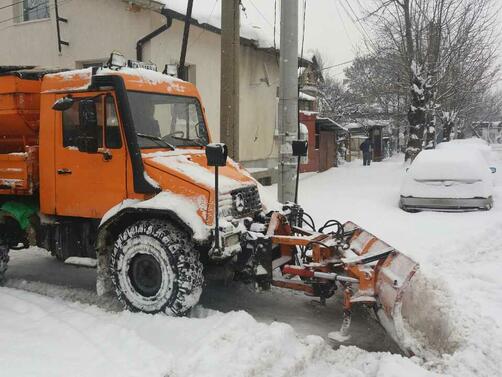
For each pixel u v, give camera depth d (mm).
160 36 12477
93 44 13125
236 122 9539
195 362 3861
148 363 3994
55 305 5453
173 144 5953
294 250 5805
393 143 54688
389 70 23672
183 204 5039
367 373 4074
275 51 16344
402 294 4270
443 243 8141
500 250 8062
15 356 4113
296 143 6723
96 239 5461
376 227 9383
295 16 8883
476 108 41594
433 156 11336
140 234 5184
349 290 4832
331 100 46250
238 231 5156
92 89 5504
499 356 4098
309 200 12477
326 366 4219
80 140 5543
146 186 5227
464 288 6117
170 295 5027
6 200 6535
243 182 5699
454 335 4363
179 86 6227
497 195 12609
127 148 5336
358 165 28625
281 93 9055
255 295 6129
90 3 13008
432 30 20875
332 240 5312
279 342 4242
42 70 6504
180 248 5043
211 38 14219
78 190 5688
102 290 5566
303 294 6176
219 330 4418
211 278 5484
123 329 4699
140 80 5656
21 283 6512
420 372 3838
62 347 4320
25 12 14812
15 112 6180
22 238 6641
